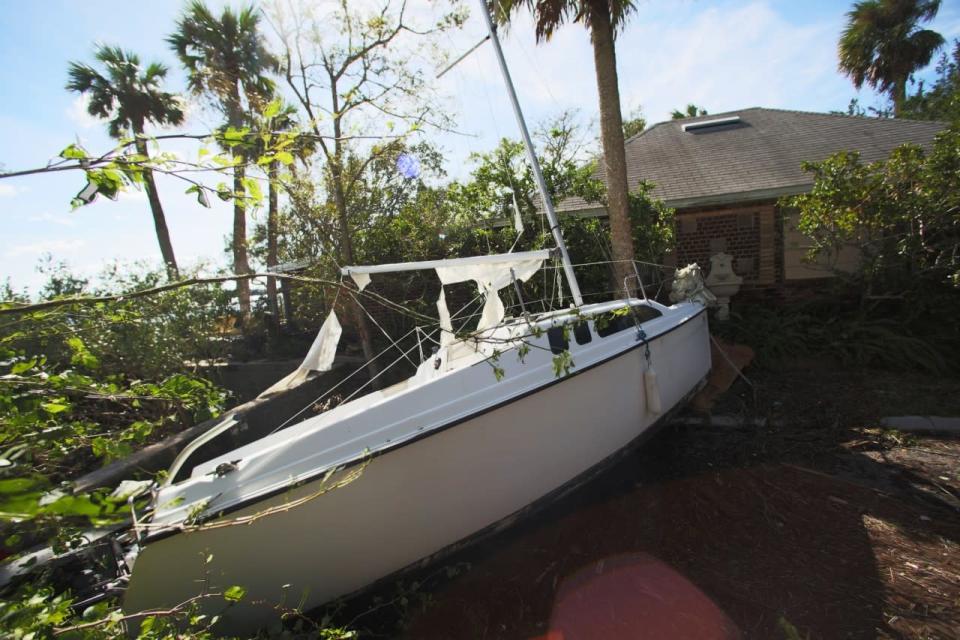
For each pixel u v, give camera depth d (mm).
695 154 10414
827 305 7855
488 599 3256
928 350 6223
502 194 8688
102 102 14266
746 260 9133
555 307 7785
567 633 2850
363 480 3068
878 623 2621
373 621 3285
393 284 8945
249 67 11844
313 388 7117
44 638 1455
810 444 4727
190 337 7273
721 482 4227
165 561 2705
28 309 1618
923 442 4535
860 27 19312
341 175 7219
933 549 3135
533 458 3678
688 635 2695
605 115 7172
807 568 3084
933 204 6184
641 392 4379
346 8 6500
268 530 2893
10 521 1215
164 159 1546
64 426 1871
